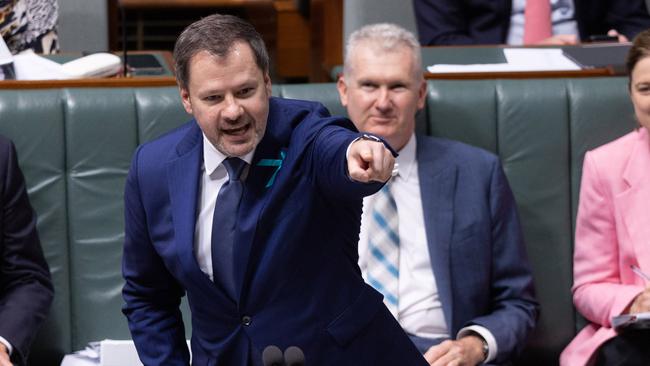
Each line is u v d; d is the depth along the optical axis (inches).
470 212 437.1
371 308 302.5
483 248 436.5
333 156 270.5
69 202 451.2
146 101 454.0
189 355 339.3
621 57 508.7
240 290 296.2
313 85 470.3
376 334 303.4
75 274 452.4
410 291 430.6
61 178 450.6
